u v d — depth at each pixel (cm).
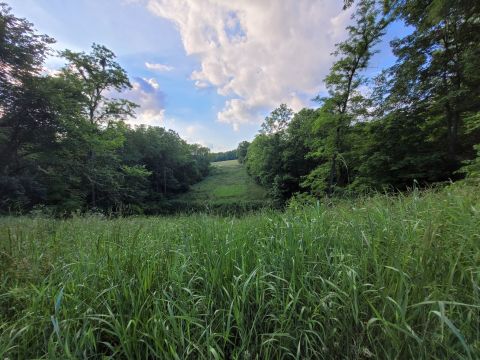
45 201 1778
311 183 1574
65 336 141
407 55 1264
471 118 841
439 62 1163
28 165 1812
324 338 146
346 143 1415
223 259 194
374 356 135
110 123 2425
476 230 166
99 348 159
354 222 213
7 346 140
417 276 145
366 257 169
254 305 171
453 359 124
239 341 156
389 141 1249
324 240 203
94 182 2200
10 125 1611
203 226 278
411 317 134
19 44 1528
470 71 954
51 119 1712
